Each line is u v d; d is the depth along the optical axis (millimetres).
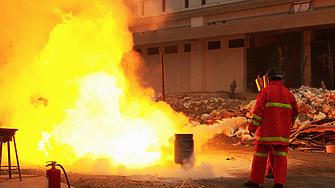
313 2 29312
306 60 29969
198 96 32219
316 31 29812
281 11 31344
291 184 5473
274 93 5195
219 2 35438
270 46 32000
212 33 33031
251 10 33438
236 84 31500
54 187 4059
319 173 6938
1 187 4750
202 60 36281
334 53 28609
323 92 17578
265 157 5180
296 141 12344
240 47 33844
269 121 5133
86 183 5246
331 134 11789
